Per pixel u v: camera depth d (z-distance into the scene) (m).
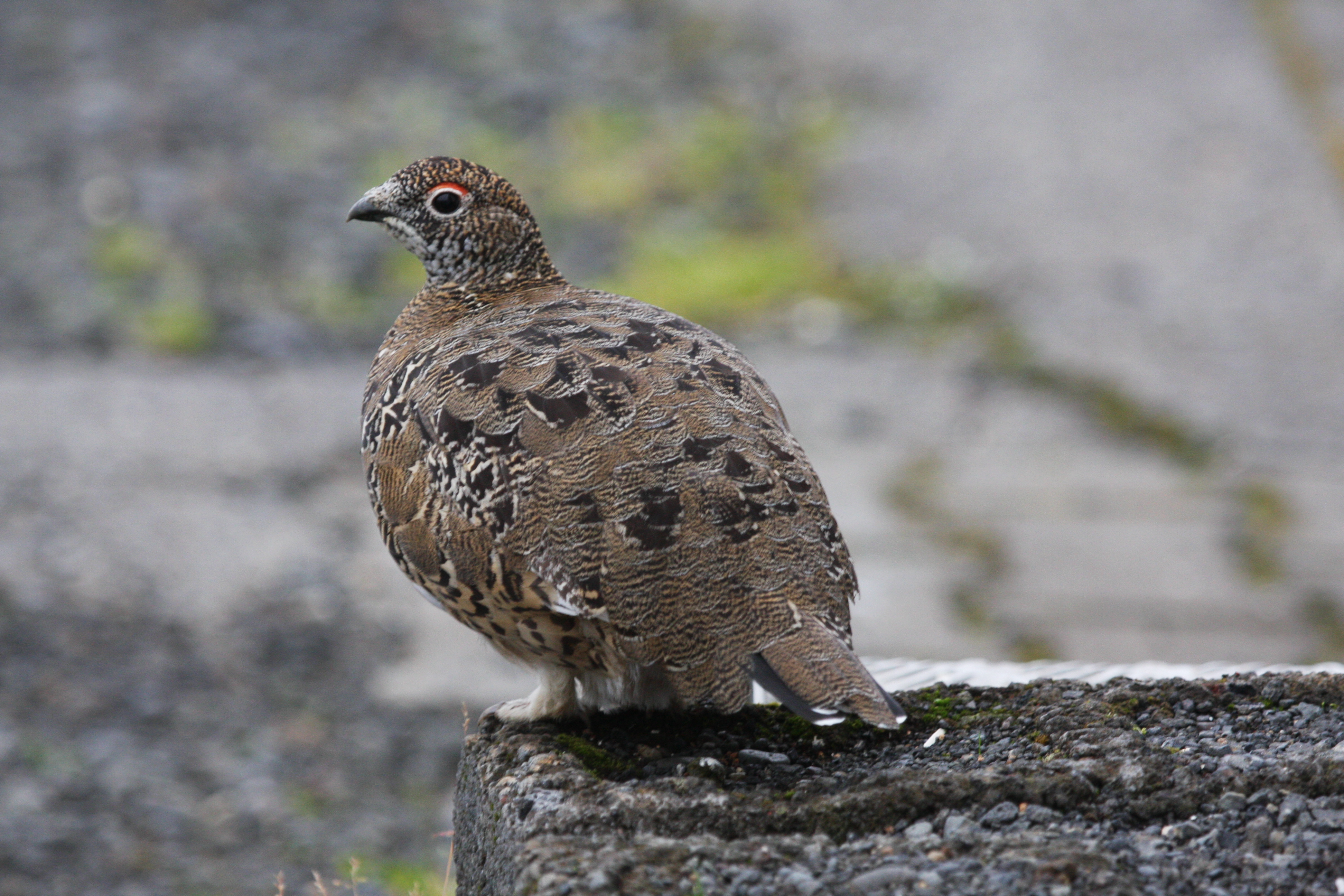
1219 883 4.18
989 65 29.73
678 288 22.58
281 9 32.22
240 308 21.86
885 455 16.98
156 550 15.12
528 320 6.02
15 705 12.47
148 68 29.03
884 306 21.94
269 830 10.87
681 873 4.16
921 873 4.15
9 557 14.75
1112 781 4.70
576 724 5.80
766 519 5.03
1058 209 24.05
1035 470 16.50
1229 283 21.34
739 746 5.52
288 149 26.38
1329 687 5.52
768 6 33.25
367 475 5.93
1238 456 16.66
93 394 18.89
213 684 12.99
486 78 29.34
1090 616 13.21
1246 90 27.84
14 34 30.11
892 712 4.68
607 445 5.13
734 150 26.97
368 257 23.61
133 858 10.38
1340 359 18.97
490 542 5.26
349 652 13.59
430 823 11.03
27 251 22.77
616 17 32.50
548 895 4.05
